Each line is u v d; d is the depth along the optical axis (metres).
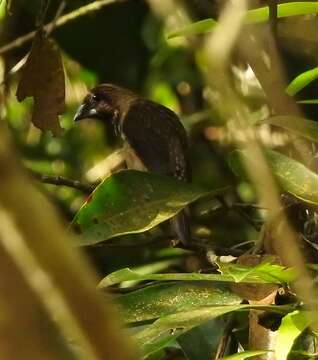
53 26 8.88
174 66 11.13
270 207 2.17
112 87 10.46
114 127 10.36
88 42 10.84
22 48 10.27
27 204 1.46
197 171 10.44
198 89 11.23
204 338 6.05
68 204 10.23
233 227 9.00
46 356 1.47
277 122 4.84
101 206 5.29
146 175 5.34
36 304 1.46
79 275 1.48
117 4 10.14
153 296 5.00
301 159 5.96
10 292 1.45
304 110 8.83
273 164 4.88
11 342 1.45
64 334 1.58
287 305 4.59
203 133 10.45
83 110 10.53
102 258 9.12
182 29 4.02
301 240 5.57
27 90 7.43
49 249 1.46
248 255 5.30
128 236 8.56
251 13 4.95
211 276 4.53
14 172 1.46
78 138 11.70
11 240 1.45
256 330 5.07
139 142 9.73
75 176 11.22
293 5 5.30
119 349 1.49
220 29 2.02
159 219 5.28
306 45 7.79
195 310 4.64
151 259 8.99
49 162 11.24
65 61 10.92
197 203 8.98
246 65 6.79
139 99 10.13
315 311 3.83
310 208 5.49
